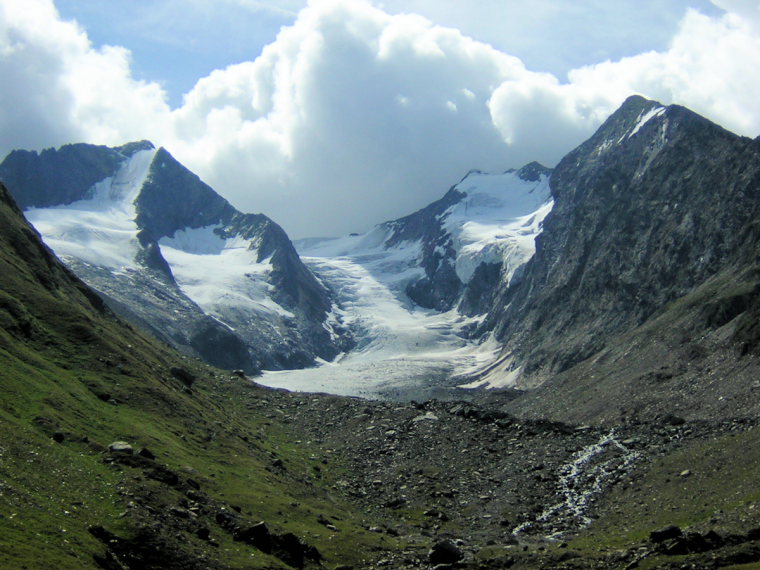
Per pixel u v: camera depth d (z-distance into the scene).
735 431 84.88
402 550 64.25
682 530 59.06
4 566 39.34
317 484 83.50
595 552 58.69
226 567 51.25
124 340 100.38
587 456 86.81
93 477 55.00
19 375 67.19
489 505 78.50
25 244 98.50
